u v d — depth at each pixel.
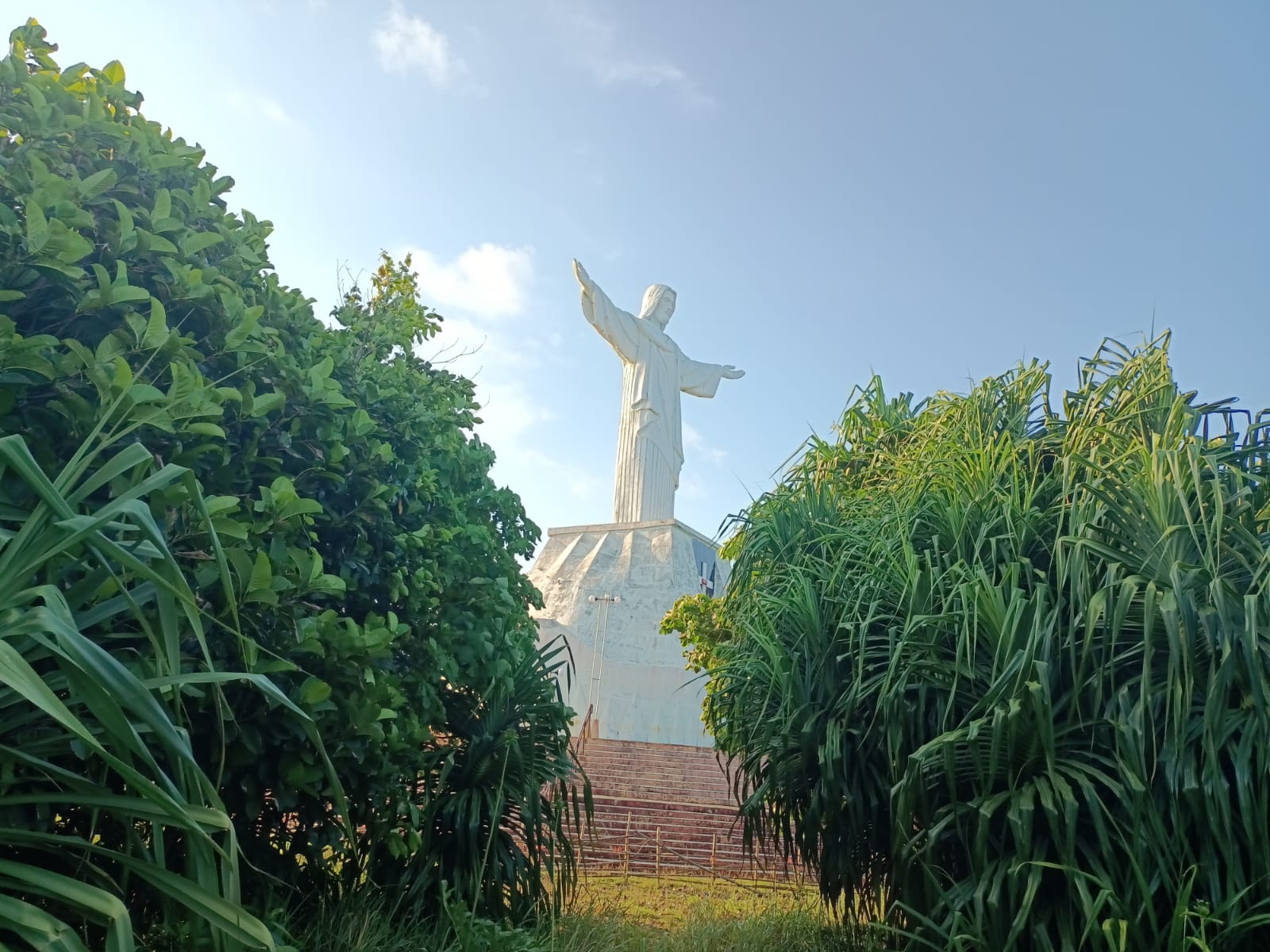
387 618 6.43
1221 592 5.04
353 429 6.09
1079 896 5.27
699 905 8.23
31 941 2.69
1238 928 4.79
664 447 45.50
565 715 7.61
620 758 25.64
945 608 5.99
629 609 43.75
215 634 4.70
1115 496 5.89
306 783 5.20
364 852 6.59
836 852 6.98
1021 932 5.34
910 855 6.14
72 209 4.09
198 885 3.04
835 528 7.54
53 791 3.62
